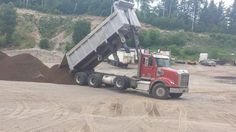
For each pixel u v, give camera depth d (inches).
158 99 966.4
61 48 3624.5
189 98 1049.5
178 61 3193.9
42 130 501.0
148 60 1013.2
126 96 964.0
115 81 1061.8
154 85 991.0
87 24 3558.1
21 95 829.2
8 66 1197.1
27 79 1165.1
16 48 3425.2
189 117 714.2
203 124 645.3
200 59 3663.9
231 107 914.7
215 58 4106.8
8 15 3528.5
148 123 615.2
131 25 1047.0
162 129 570.3
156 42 4175.7
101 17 4471.0
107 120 614.5
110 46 1080.2
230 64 3823.8
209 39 4758.9
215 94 1214.9
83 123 571.2
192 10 5876.0
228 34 5378.9
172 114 737.0
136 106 805.9
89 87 1104.8
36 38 3799.2
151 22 5083.7
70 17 4382.4
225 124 665.0
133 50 1083.9
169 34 4564.5
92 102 810.2
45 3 4645.7
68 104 755.4
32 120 566.6
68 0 4653.1
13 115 597.9
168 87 976.3
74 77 1180.5
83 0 4739.2
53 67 1223.5
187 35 4741.6
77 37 3503.9
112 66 2244.1
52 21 4126.5
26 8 4397.1
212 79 1926.7
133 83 1027.3
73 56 1147.9
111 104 804.0
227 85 1611.7
